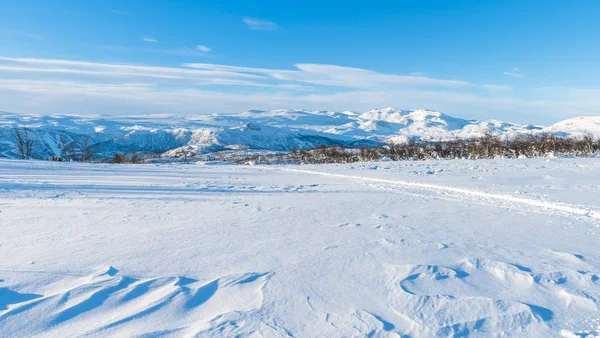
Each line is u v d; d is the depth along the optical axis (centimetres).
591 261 377
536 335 235
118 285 315
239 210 706
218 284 317
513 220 595
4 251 421
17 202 820
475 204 759
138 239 475
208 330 240
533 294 295
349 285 314
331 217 628
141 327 247
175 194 962
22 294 300
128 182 1248
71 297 290
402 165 1867
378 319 254
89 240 471
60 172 1580
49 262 380
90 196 923
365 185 1118
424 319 255
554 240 466
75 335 237
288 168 1834
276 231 518
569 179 1120
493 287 309
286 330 240
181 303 281
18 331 241
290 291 303
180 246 440
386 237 481
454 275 333
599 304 274
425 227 543
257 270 354
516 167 1555
